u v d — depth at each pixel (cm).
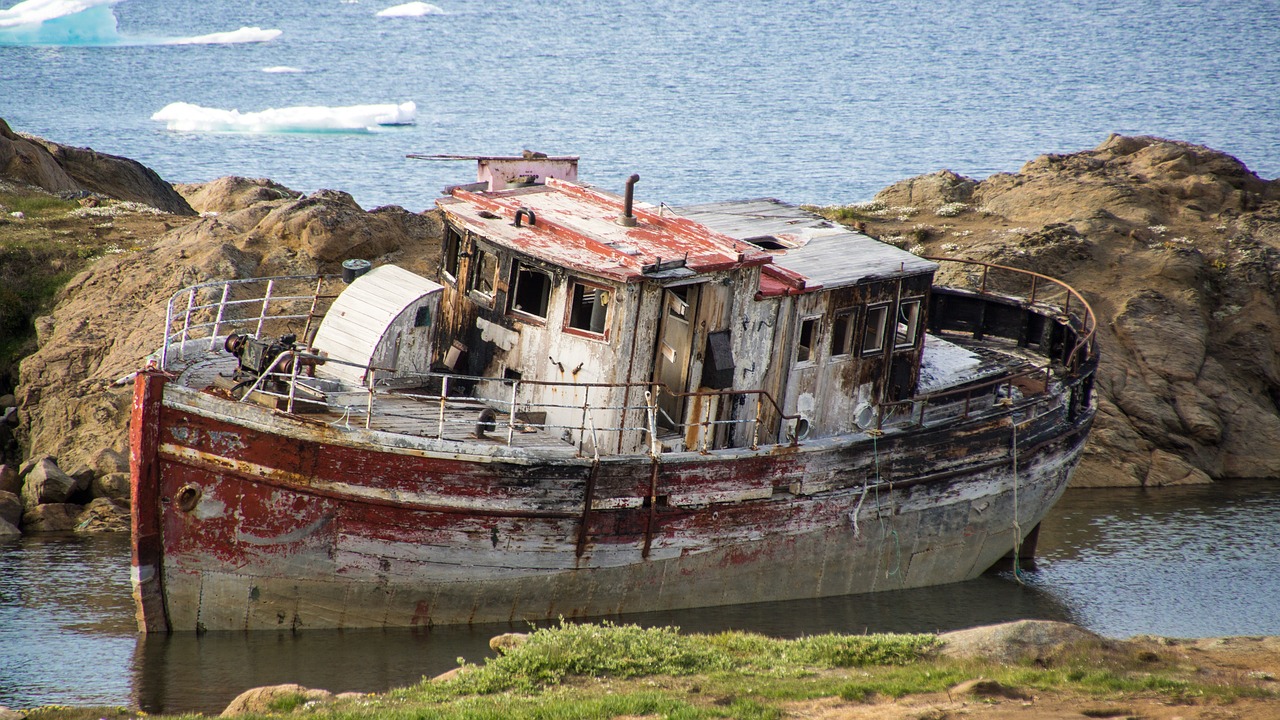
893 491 8362
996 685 5147
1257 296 13862
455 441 6906
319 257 12850
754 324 7712
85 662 6688
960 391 8594
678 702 5034
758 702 5119
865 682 5312
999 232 15875
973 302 10906
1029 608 8431
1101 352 12612
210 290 11600
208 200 16712
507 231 7625
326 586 7075
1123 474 11594
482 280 7856
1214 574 9188
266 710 5412
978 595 8712
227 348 7175
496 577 7256
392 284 7681
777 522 7919
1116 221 15738
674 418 7719
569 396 7456
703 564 7788
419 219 14600
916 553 8675
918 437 8369
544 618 7519
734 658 5969
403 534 6994
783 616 8006
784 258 8319
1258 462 12031
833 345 8169
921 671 5506
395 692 5612
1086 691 5109
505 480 7031
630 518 7388
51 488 9169
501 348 7731
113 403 10069
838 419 8306
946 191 18250
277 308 11781
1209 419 11994
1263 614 8338
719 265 7312
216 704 6181
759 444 7938
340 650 6962
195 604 7050
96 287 12075
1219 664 5591
